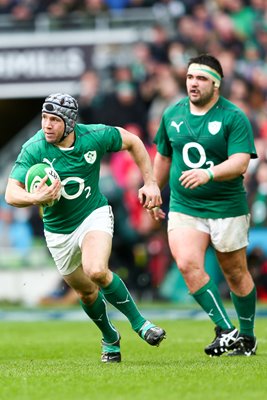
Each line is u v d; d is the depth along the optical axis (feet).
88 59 226.17
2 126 249.96
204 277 86.79
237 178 87.45
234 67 216.95
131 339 119.55
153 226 202.90
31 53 228.22
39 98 240.32
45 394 57.93
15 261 212.64
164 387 60.29
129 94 218.79
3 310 193.06
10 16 231.09
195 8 223.71
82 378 65.77
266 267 197.77
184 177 82.43
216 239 87.71
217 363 77.00
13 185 75.25
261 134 210.38
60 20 229.04
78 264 79.46
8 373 70.95
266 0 222.89
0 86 229.04
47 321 167.02
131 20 226.17
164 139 91.40
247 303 89.56
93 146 77.15
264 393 57.62
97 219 77.82
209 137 87.10
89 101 221.66
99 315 81.00
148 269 201.16
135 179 206.18
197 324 149.79
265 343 105.91
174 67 218.59
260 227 200.64
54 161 76.13
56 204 77.10
